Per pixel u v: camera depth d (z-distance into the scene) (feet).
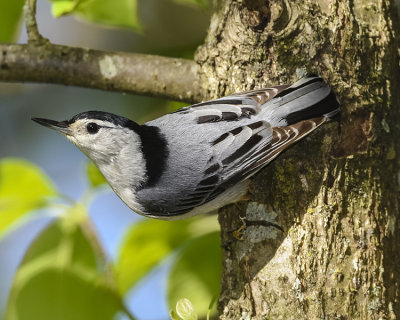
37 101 50.01
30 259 30.37
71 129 31.81
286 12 28.19
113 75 32.24
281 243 27.61
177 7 44.39
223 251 29.25
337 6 28.37
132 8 32.50
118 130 30.89
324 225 27.02
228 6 29.63
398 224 28.12
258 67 28.96
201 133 29.19
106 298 29.94
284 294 26.91
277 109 28.04
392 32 29.14
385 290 26.73
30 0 32.91
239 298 27.89
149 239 31.42
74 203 30.91
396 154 28.43
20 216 30.73
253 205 28.76
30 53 32.89
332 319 26.25
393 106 28.73
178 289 31.24
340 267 26.66
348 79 27.99
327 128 27.84
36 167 30.68
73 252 30.35
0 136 49.62
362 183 27.40
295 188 27.81
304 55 28.25
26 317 29.84
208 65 30.53
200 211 30.40
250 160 27.94
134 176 30.55
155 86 31.78
